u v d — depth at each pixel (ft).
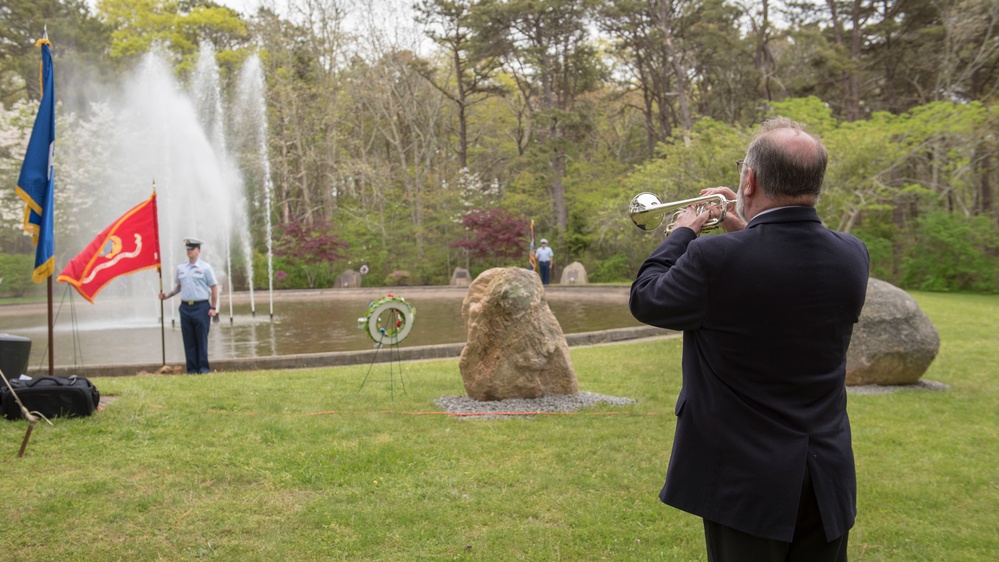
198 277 30.12
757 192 7.27
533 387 22.68
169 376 27.86
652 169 80.12
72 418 18.81
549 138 112.88
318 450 17.02
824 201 66.95
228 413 20.42
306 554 11.97
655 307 7.00
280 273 97.71
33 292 86.58
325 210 123.13
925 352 25.34
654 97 144.05
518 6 109.40
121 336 45.85
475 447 17.66
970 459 17.49
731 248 6.84
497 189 125.80
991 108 73.92
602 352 33.53
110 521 12.94
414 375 27.68
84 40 116.78
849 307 6.92
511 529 13.04
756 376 6.83
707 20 110.22
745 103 123.34
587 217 111.45
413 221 114.62
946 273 71.67
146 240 29.78
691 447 7.09
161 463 15.85
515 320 22.38
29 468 15.31
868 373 25.57
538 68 116.67
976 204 93.76
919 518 14.06
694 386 7.20
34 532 12.36
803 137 7.02
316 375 27.89
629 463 16.69
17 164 87.71
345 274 101.65
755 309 6.75
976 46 88.53
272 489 14.71
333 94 118.62
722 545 6.88
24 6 112.47
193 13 132.57
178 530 12.68
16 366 21.85
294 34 117.91
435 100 135.03
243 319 56.34
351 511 13.64
